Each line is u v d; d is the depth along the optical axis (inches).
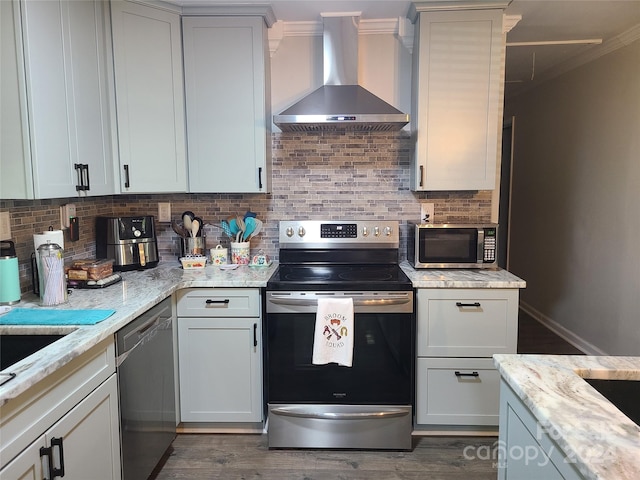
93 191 82.4
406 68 107.9
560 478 34.9
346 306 86.3
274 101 110.3
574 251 144.5
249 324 91.0
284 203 112.9
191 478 82.5
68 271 83.0
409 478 82.7
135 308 69.7
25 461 45.9
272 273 97.8
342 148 111.2
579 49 127.9
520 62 141.2
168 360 86.7
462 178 100.0
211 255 107.3
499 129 103.8
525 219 182.5
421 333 90.9
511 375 43.8
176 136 98.3
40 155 67.2
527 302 182.2
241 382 92.8
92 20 82.4
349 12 100.7
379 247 106.6
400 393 90.0
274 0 94.2
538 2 93.8
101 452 61.3
